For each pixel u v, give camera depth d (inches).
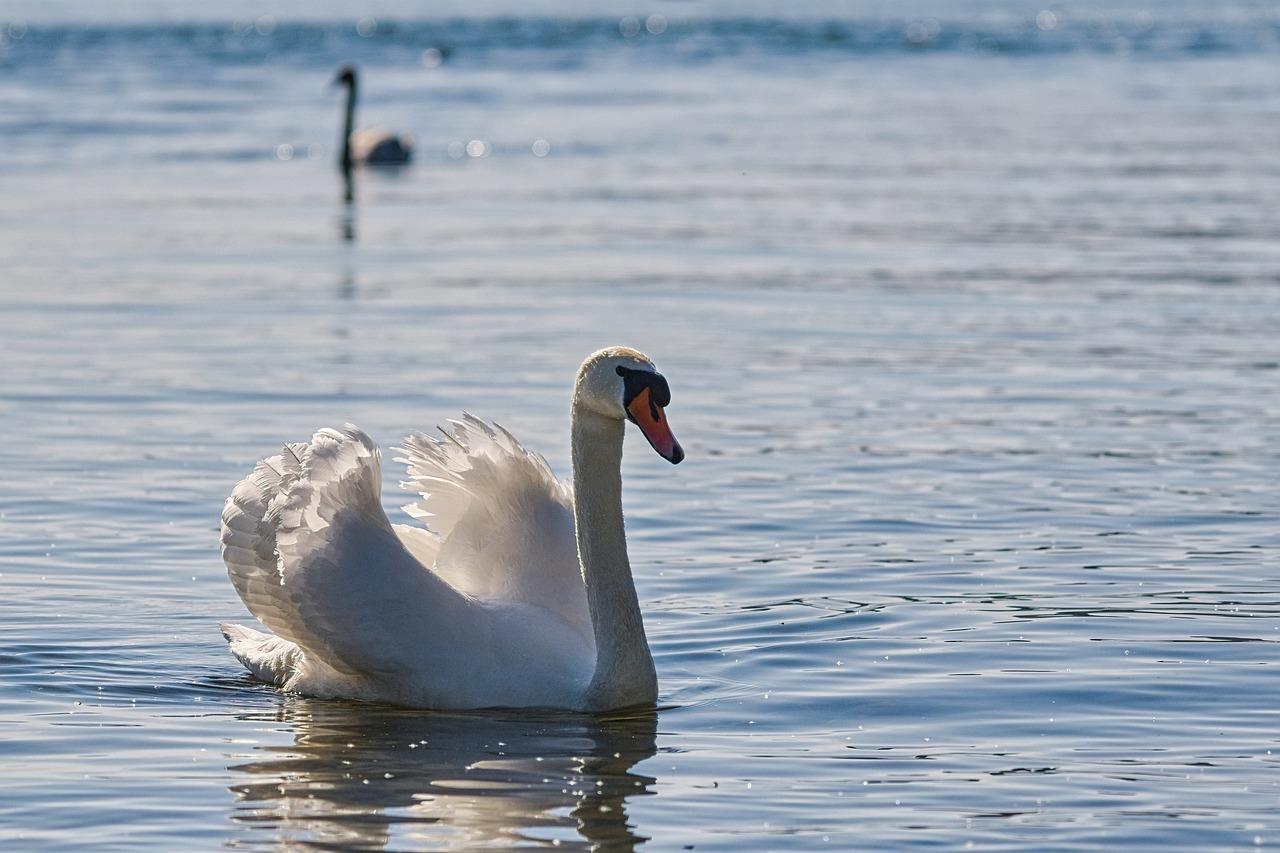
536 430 677.9
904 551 525.7
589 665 407.2
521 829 323.0
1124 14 5999.0
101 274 1085.1
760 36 4195.4
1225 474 615.5
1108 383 774.5
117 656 436.1
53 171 1632.6
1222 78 2800.2
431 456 432.1
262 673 422.9
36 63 3157.0
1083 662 423.8
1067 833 320.5
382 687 402.9
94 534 542.0
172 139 1942.7
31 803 335.0
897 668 422.3
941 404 733.9
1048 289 1024.2
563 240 1248.8
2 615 463.2
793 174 1638.8
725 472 624.4
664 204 1449.3
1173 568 504.7
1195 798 338.0
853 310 959.6
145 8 7696.9
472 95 2573.8
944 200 1446.9
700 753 366.6
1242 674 413.4
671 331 898.1
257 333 891.4
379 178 1705.2
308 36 4318.4
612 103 2394.2
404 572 402.9
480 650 402.3
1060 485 602.9
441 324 919.0
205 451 649.6
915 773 352.8
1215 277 1059.3
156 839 317.1
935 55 3449.8
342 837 318.3
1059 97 2458.2
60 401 733.3
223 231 1298.0
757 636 448.8
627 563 400.2
